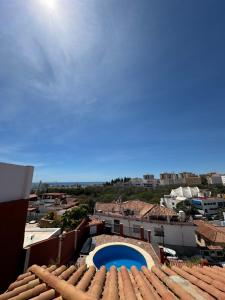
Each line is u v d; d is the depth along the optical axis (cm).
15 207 657
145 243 1638
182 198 6328
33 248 770
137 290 414
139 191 7931
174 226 2622
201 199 6325
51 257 985
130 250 1472
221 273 471
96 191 8188
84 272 497
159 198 6919
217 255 2595
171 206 6191
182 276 469
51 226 2316
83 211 2595
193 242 2545
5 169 622
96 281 433
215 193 8269
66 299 319
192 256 2386
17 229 671
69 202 5788
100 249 1440
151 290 401
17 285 410
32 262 755
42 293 346
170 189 9275
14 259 652
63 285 355
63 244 1206
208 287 390
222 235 2722
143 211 3167
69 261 1288
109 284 416
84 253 1435
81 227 1748
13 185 662
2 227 590
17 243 672
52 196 6259
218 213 5847
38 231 1444
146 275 494
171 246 2566
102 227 1989
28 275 453
